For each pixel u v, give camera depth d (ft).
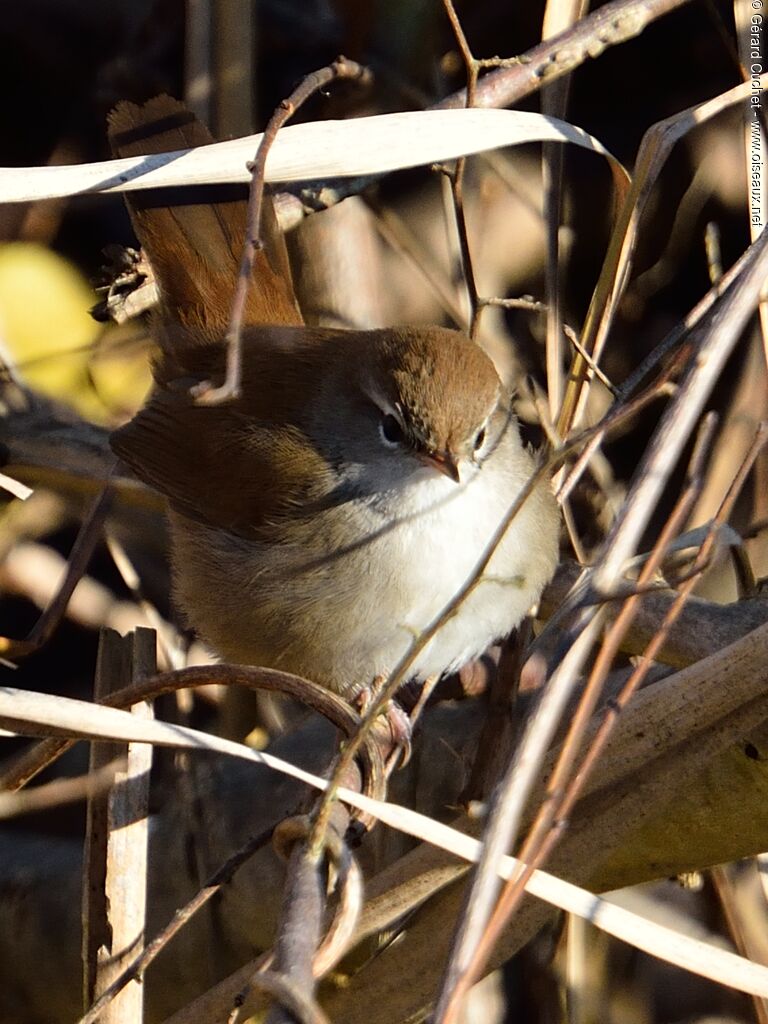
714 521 20.74
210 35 32.94
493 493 26.30
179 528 28.78
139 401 35.96
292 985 15.37
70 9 43.98
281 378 28.30
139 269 31.63
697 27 40.65
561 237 36.17
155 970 29.07
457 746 26.96
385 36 35.04
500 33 40.45
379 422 26.71
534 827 17.57
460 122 25.68
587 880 24.30
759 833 23.77
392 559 26.03
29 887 31.68
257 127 39.65
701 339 20.70
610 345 38.81
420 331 27.86
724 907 28.45
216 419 28.27
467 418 26.04
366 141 25.08
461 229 28.50
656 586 19.81
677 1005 32.01
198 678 21.01
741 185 39.06
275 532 26.86
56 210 41.39
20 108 43.42
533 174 40.24
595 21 29.94
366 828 20.52
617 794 22.50
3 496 35.01
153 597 37.65
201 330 30.25
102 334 36.88
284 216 31.73
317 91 35.22
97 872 23.79
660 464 19.29
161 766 34.40
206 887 21.63
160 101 29.99
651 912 31.01
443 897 24.13
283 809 27.96
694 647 25.29
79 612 36.76
